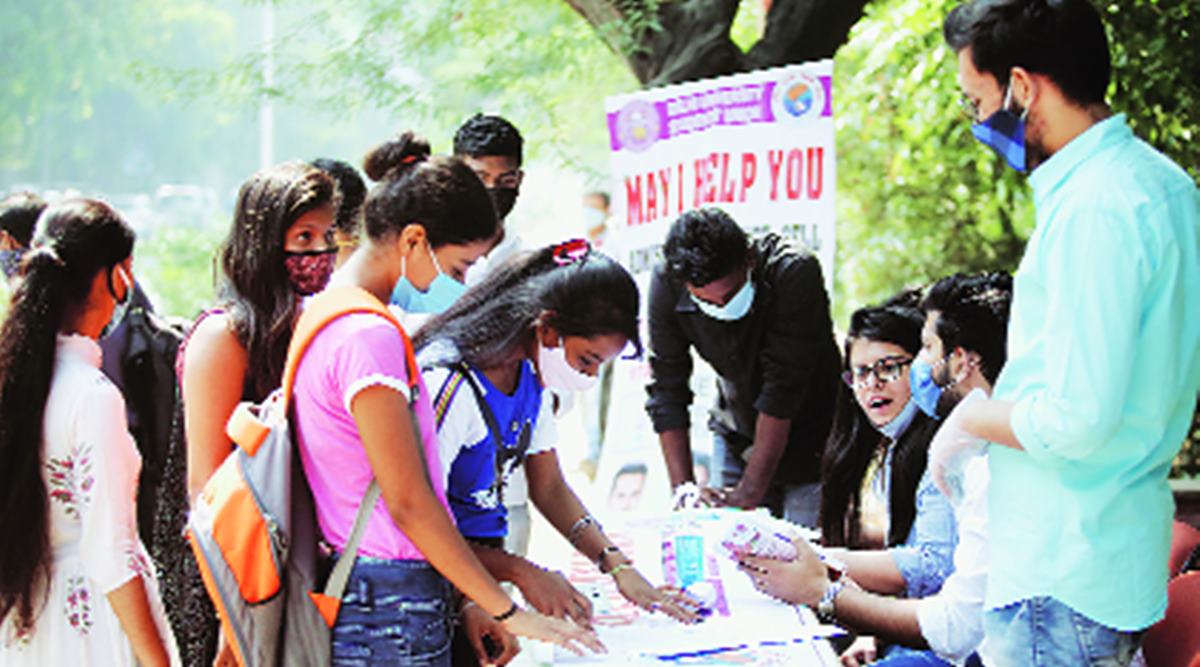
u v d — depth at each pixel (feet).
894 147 24.77
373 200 8.36
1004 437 7.77
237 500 7.86
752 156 14.61
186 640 9.52
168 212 54.60
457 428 8.40
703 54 17.56
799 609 9.64
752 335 13.04
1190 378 7.81
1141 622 7.83
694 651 8.80
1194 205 7.63
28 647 9.03
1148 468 7.79
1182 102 17.39
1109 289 7.28
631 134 15.07
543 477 9.66
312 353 7.88
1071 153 7.66
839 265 26.55
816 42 17.61
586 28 21.89
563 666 8.59
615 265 8.54
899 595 10.23
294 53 22.95
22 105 47.80
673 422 13.97
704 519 11.67
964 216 24.49
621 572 9.43
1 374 8.67
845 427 11.55
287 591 7.91
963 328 9.47
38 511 8.75
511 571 8.79
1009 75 7.72
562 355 9.29
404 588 7.89
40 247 8.87
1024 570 7.91
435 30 20.66
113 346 11.76
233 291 9.29
